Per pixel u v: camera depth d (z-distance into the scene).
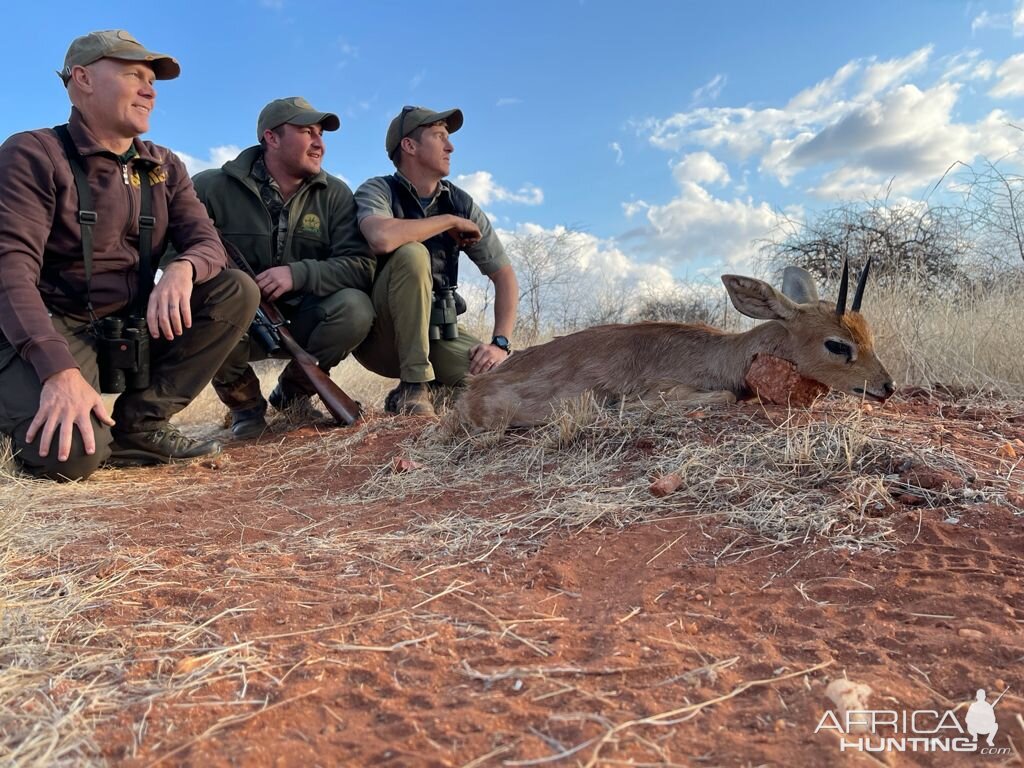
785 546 1.13
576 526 1.28
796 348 1.73
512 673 0.80
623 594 1.02
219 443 2.21
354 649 0.87
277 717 0.73
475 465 1.72
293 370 2.51
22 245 1.71
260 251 2.42
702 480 1.37
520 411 1.88
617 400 1.86
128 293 1.96
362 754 0.67
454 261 2.70
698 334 1.89
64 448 1.57
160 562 1.17
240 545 1.29
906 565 1.04
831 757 0.65
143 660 0.85
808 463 1.37
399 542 1.26
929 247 3.53
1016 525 1.12
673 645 0.86
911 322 2.48
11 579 1.10
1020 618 0.88
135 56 1.78
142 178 1.95
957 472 1.30
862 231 3.73
